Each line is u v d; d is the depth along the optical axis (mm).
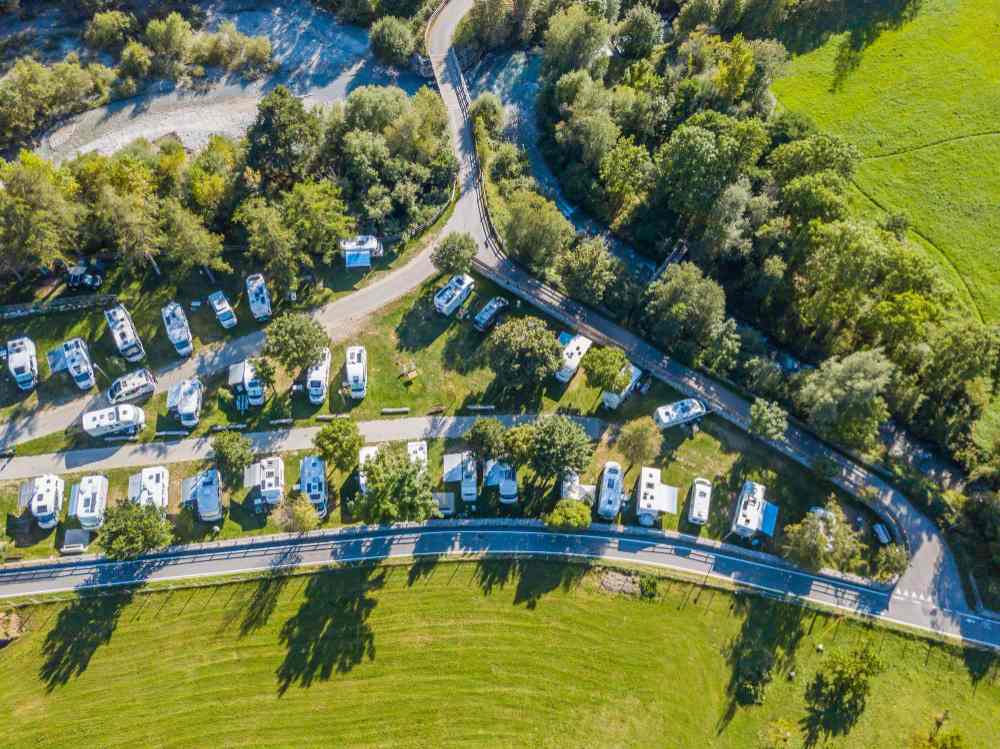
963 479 89688
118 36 140375
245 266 102562
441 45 138125
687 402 89812
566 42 125562
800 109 129500
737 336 92500
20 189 88750
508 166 117250
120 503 77250
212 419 88688
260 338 96062
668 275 95438
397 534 81312
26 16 144750
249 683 72812
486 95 121750
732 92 117875
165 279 99938
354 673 73625
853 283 88188
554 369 88688
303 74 141500
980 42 136375
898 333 87000
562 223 99625
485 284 102188
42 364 91562
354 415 89875
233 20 150250
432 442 88250
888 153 122750
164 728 70562
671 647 75812
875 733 72062
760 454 88562
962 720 73062
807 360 99938
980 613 78562
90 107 131875
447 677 73688
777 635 76938
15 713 70500
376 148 108938
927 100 129125
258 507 82125
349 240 103438
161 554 78750
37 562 77250
